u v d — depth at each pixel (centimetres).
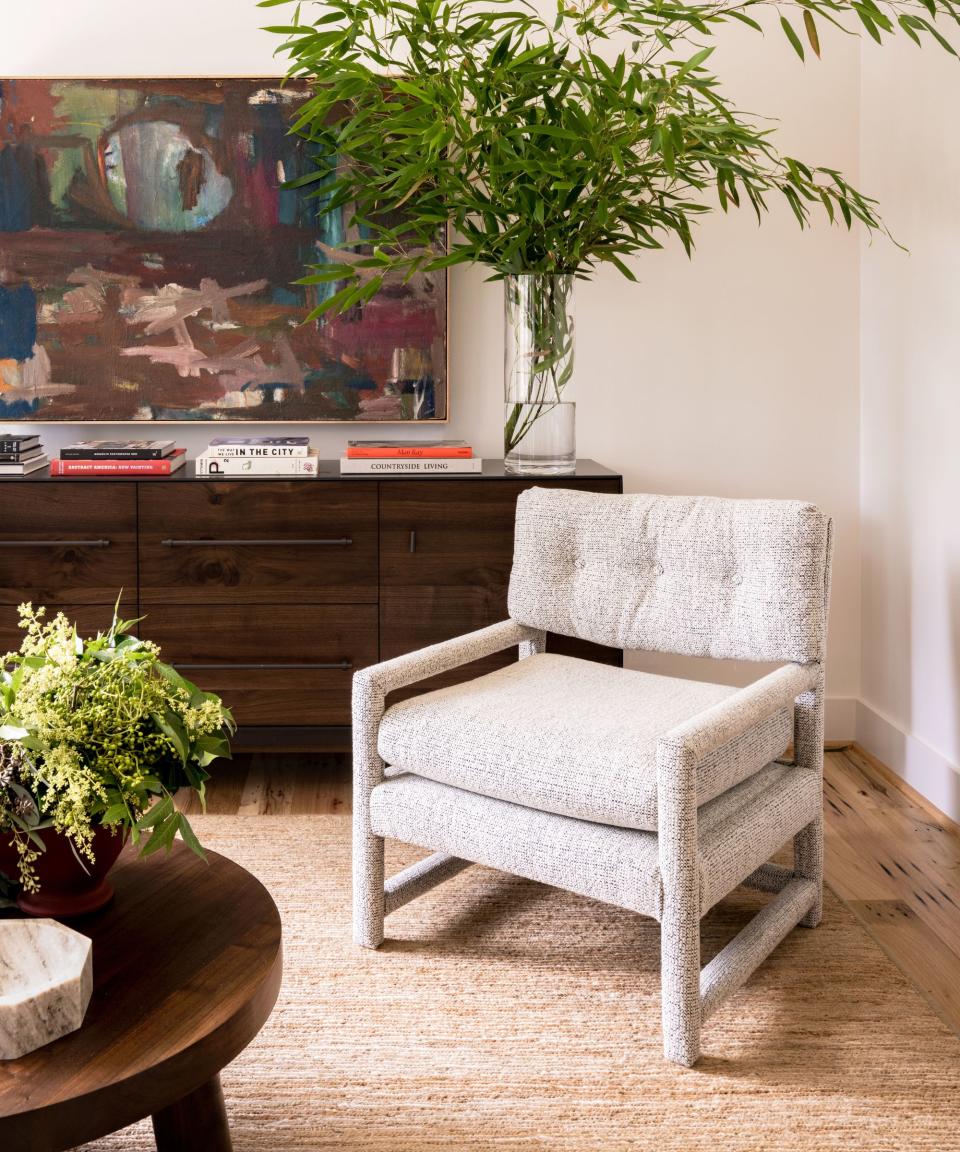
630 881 170
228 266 291
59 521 261
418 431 306
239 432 304
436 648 215
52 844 132
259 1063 169
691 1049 168
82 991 115
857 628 318
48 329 291
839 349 308
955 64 250
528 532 233
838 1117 157
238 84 286
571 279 266
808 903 205
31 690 134
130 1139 152
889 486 294
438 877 216
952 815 262
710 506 215
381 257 253
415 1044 174
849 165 301
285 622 266
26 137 285
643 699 204
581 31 248
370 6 242
